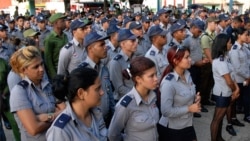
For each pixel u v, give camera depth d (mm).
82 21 3832
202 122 5027
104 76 3084
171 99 2697
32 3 23891
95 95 1725
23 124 2180
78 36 3787
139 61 2295
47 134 1709
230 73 3691
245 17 9086
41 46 6320
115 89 3453
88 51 3025
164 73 2883
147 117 2354
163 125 2852
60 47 4516
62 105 2225
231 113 4625
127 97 2352
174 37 5023
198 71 5617
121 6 24578
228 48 3701
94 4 25109
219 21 7270
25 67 2234
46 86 2385
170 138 2836
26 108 2180
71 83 1697
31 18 10734
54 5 26938
